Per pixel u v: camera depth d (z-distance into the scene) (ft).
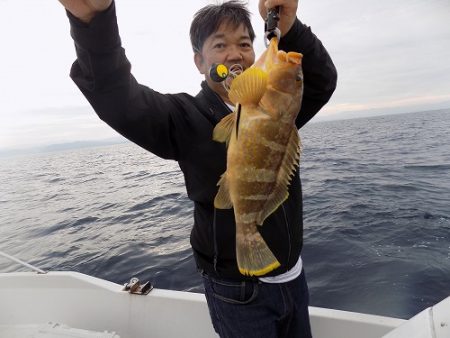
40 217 17.08
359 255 7.12
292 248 2.77
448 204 10.33
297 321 2.89
